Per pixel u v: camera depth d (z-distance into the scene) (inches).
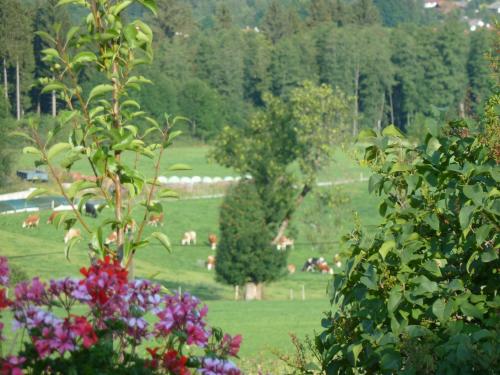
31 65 7755.9
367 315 318.7
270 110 2910.9
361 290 323.3
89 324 238.8
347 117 2901.1
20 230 3991.1
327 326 341.4
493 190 308.5
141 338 260.2
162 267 3491.6
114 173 322.3
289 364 352.8
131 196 323.6
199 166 6501.0
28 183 4906.5
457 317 318.0
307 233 2979.8
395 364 302.4
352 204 4586.6
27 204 4399.6
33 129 312.8
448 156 330.6
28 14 7854.3
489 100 332.5
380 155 333.7
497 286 318.7
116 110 330.0
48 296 249.6
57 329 237.3
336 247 3587.6
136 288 258.2
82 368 239.3
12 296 272.1
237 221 2812.5
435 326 319.0
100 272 254.2
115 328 253.1
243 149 2842.0
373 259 320.2
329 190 2940.5
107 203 321.1
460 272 326.0
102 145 323.6
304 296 3051.2
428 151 332.2
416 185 324.2
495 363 284.8
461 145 330.6
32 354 240.2
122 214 325.7
